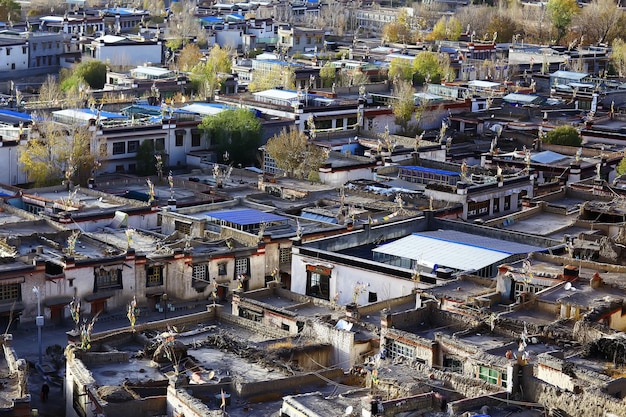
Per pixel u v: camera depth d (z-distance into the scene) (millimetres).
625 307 89375
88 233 138500
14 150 173125
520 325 85812
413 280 107438
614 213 134125
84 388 78375
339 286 113562
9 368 82938
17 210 145125
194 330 95000
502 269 98812
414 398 67062
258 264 134500
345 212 147250
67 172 164625
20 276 118000
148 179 167750
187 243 131500
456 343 82062
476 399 67250
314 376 78188
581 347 80812
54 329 119625
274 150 183750
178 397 73250
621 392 68625
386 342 86375
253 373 81500
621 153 193500
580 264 103812
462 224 129500
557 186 168125
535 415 66625
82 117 190750
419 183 167625
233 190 169500
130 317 95938
